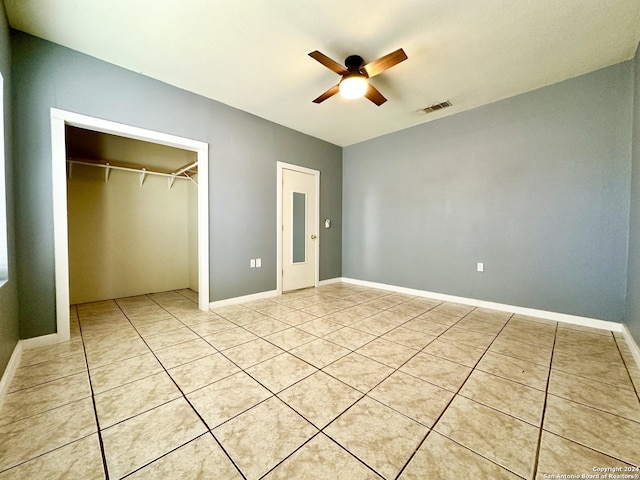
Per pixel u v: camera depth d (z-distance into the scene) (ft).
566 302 8.94
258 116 11.69
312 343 7.23
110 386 5.23
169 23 6.38
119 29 6.59
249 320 9.15
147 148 12.99
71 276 11.14
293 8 5.94
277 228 12.65
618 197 8.02
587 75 8.42
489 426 4.15
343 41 6.97
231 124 10.79
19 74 6.63
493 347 6.99
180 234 14.33
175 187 14.08
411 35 6.76
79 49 7.34
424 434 3.99
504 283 10.23
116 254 12.31
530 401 4.77
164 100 8.98
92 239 11.66
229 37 6.86
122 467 3.43
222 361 6.24
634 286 7.07
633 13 6.00
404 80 8.80
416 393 5.01
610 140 8.11
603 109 8.19
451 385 5.27
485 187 10.61
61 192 7.23
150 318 9.35
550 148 9.14
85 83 7.52
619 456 3.59
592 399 4.82
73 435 3.97
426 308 10.62
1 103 5.65
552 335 7.80
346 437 3.93
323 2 5.77
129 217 12.66
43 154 6.97
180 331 8.12
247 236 11.50
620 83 7.93
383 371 5.79
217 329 8.29
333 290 13.93
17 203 6.64
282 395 4.95
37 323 6.97
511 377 5.55
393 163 13.62
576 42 7.01
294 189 13.43
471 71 8.29
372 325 8.66
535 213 9.49
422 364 6.09
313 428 4.11
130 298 12.30
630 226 7.67
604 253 8.26
